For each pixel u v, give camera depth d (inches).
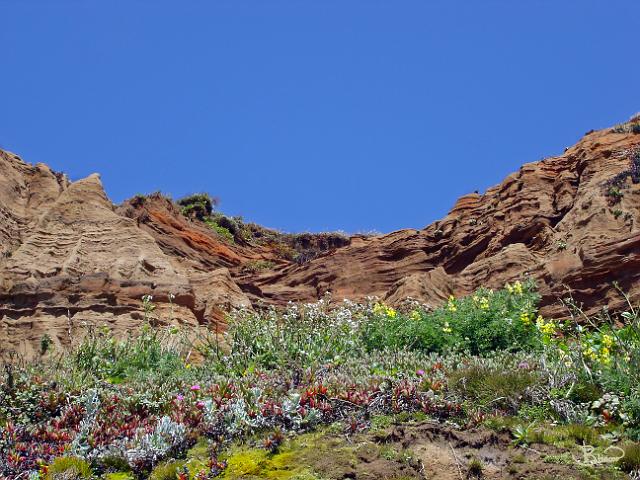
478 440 285.7
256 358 416.5
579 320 605.3
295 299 1120.2
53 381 379.2
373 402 318.3
